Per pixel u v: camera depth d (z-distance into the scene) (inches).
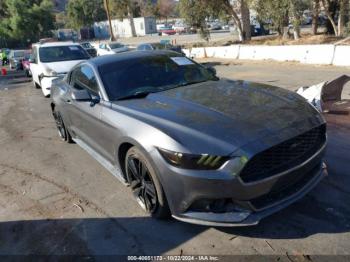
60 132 256.2
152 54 187.8
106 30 2844.5
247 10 928.9
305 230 119.9
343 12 698.8
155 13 3255.4
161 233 127.8
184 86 162.7
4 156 233.9
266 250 112.5
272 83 415.8
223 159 105.3
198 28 972.6
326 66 502.6
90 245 126.2
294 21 721.0
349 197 137.7
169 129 118.2
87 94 161.9
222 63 692.7
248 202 108.8
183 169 110.3
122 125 135.9
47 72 415.2
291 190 119.7
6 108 404.5
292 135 111.7
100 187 171.0
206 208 113.3
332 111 247.6
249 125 114.0
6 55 1261.1
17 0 2229.3
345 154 177.6
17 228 142.6
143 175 132.3
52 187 177.5
